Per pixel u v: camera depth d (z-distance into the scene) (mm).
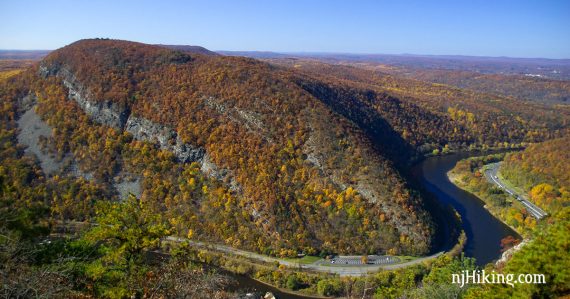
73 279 23109
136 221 26797
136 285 22469
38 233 26953
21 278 17547
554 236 21516
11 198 28219
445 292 29422
